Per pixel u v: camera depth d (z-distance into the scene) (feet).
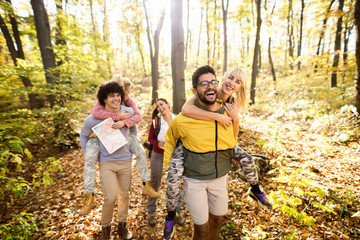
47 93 18.40
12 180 8.02
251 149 15.81
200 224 5.60
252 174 6.35
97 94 7.47
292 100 28.32
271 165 12.75
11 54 23.59
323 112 20.92
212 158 5.52
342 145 14.46
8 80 17.07
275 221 8.67
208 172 5.55
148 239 8.55
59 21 20.93
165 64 87.10
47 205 11.59
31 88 17.92
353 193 9.36
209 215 6.31
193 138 5.42
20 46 24.39
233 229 8.55
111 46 23.41
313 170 11.85
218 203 6.02
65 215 10.49
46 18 19.07
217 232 6.38
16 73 16.71
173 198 5.71
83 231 9.09
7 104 17.63
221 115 5.46
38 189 13.53
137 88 62.69
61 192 12.87
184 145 5.69
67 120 20.22
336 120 16.90
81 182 13.96
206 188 5.86
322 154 13.50
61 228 9.50
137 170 14.65
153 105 36.86
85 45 21.11
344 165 11.89
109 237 7.78
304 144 15.20
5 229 6.94
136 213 10.06
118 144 7.22
